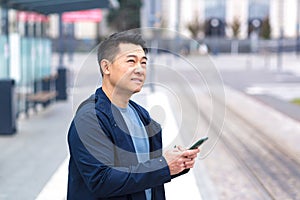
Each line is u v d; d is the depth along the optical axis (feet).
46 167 24.22
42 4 38.73
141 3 205.57
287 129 36.94
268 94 63.21
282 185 22.02
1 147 28.86
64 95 51.16
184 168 7.02
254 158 27.17
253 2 234.38
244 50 205.87
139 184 6.81
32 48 42.01
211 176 23.17
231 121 40.14
